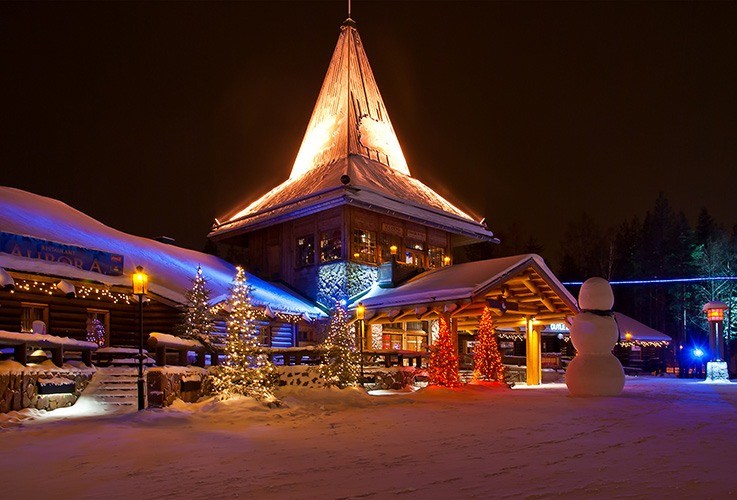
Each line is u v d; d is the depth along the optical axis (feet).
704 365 155.74
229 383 49.60
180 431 36.70
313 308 93.61
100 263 67.92
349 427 38.06
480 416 43.78
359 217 97.45
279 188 115.96
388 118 122.31
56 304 64.13
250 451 29.27
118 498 20.35
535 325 90.38
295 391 55.57
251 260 110.63
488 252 205.87
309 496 19.93
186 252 95.45
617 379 61.57
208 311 61.41
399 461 26.12
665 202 194.49
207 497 20.21
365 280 96.27
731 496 19.07
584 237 219.00
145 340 72.08
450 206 118.32
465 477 22.58
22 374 45.21
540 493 19.76
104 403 51.55
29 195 85.10
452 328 79.61
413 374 79.20
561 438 32.73
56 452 29.68
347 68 118.52
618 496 19.19
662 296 184.44
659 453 27.66
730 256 166.30
